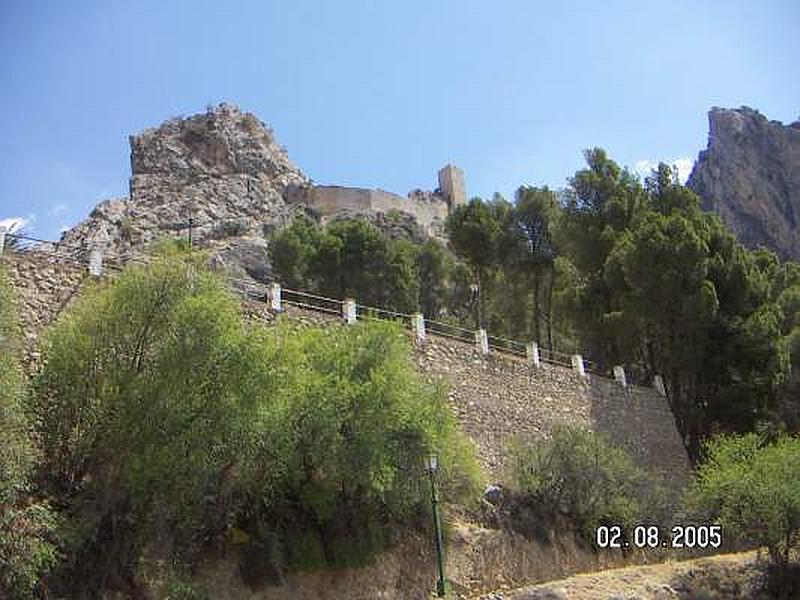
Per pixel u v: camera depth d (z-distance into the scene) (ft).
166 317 53.78
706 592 68.90
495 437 87.97
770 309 110.32
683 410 111.14
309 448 58.59
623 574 70.54
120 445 50.83
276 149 319.68
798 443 79.36
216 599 54.65
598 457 84.84
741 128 323.57
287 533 60.23
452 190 344.28
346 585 62.54
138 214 245.45
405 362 69.10
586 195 127.95
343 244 151.94
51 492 49.73
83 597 47.73
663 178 130.21
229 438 53.21
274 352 57.31
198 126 309.63
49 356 53.98
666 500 91.04
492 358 92.94
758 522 71.51
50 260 63.36
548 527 79.36
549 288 143.95
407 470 63.36
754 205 307.17
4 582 42.86
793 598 69.46
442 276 171.83
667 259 107.96
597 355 122.11
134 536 51.37
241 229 238.48
